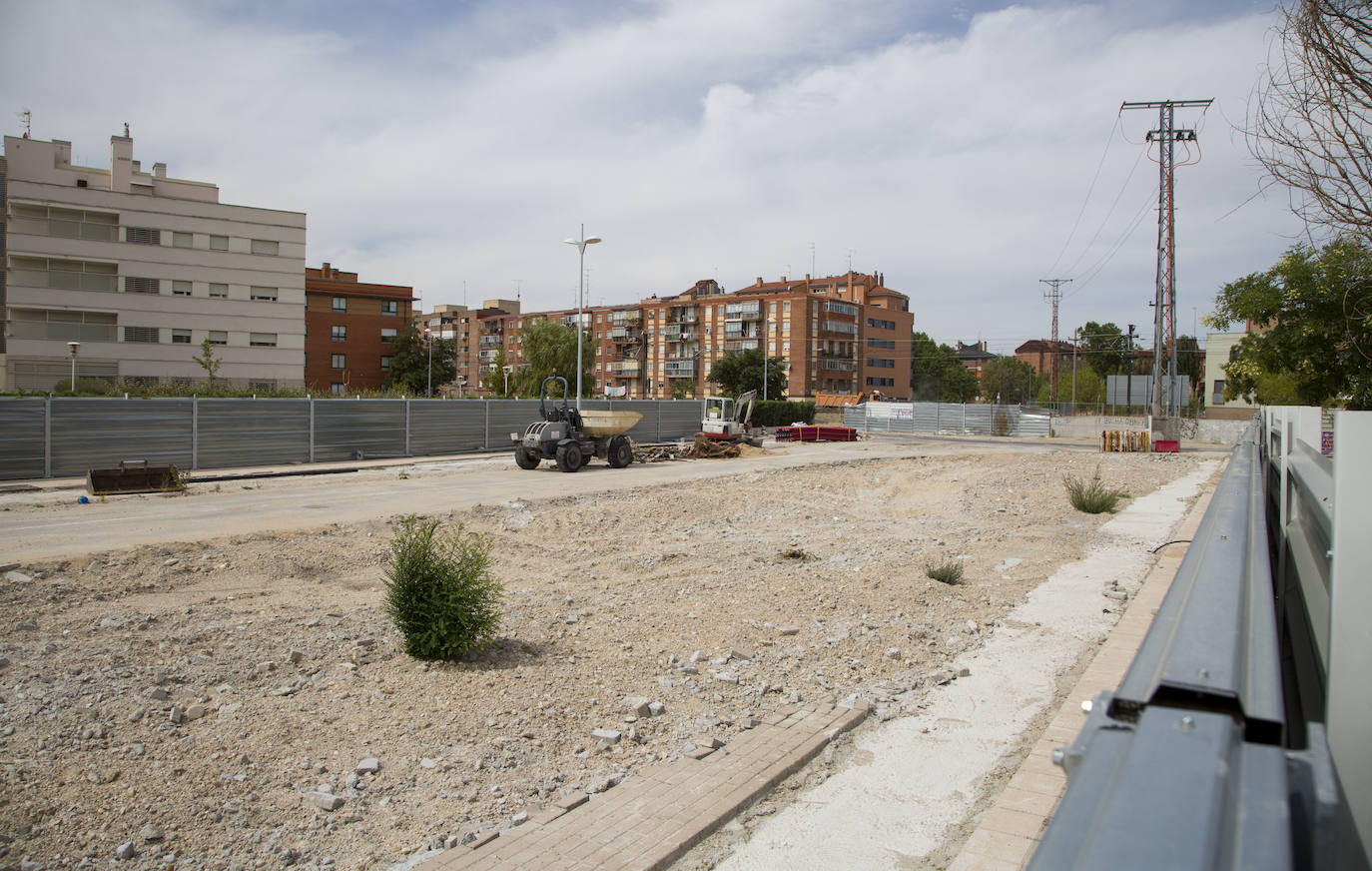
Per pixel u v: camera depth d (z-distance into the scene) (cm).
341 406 2619
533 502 1697
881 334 10450
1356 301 970
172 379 5044
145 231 5181
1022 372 11331
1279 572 383
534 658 694
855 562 1141
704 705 604
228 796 451
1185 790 95
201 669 636
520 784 476
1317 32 665
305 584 986
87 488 1731
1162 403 3888
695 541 1336
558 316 11362
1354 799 178
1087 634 789
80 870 380
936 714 592
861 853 409
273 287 5616
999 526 1495
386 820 435
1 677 603
